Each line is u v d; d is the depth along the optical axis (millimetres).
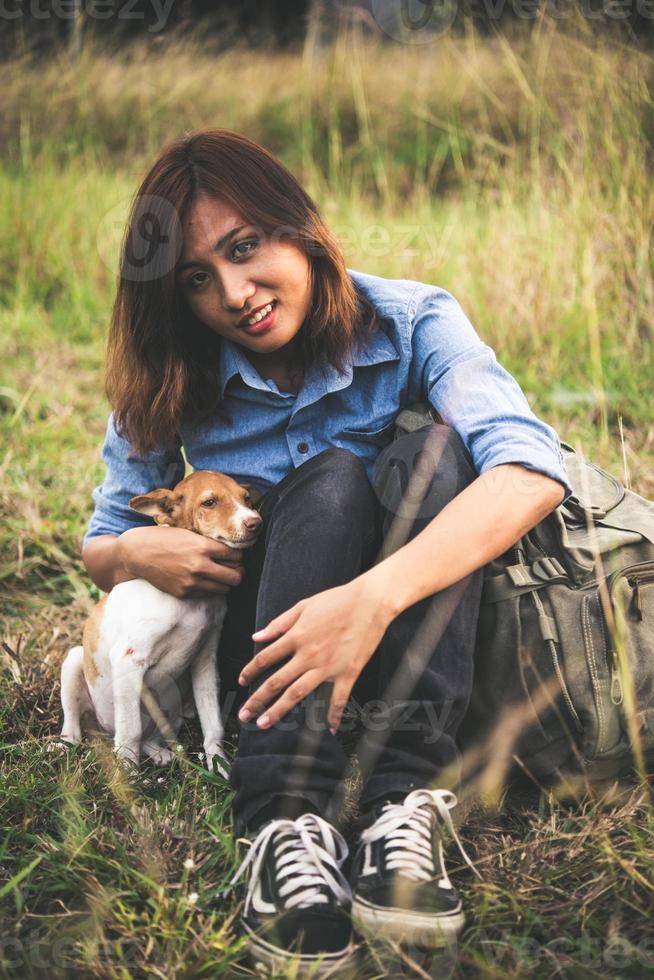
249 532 1999
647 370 3752
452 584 1669
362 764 1657
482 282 4289
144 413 2027
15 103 6879
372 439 1991
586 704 1741
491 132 6016
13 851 1780
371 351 1970
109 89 7180
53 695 2363
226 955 1460
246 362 1979
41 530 3230
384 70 7301
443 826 1642
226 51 7793
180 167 1823
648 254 3859
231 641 2139
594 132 4023
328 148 6914
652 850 1646
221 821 1812
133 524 2248
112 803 1883
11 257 5867
